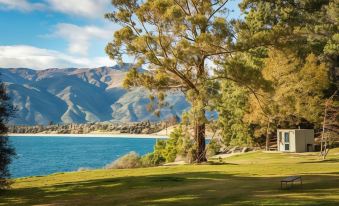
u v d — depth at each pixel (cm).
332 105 4803
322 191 1833
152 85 3869
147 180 2567
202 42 3559
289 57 5053
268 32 3769
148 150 13500
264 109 4312
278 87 5100
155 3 3547
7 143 2333
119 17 3838
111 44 3794
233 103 6278
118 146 16875
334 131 4978
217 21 3566
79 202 1862
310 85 5106
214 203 1644
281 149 5650
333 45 5556
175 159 5097
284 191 1878
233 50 3803
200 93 3609
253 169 3122
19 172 6656
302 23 6738
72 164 8269
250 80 3684
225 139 6850
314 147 5653
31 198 2038
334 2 6303
